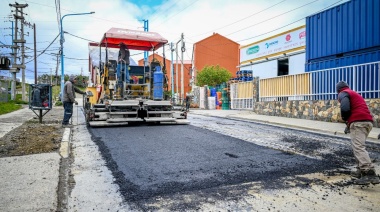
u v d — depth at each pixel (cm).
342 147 671
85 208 326
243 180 425
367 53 1134
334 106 1142
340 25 1261
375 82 1022
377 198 358
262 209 324
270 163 521
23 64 3350
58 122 1107
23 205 312
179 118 1154
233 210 321
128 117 1066
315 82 1286
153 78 1114
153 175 448
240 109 2075
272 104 1518
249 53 2825
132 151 614
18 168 453
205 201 346
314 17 1409
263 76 2623
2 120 1155
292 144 705
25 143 653
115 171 469
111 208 326
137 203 340
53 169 449
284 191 381
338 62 1262
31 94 1042
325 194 370
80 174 454
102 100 1119
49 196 338
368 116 430
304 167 496
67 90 977
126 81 1076
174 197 358
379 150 649
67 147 615
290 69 2273
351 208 327
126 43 1161
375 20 1111
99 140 743
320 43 1373
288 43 2284
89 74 1534
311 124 1076
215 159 547
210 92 2502
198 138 777
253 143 713
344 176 447
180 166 498
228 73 3781
